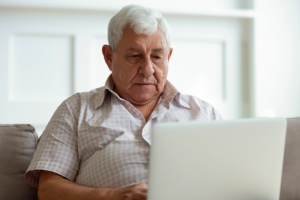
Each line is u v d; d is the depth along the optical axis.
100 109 1.23
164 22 1.22
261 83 2.48
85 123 1.17
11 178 1.18
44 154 1.10
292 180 1.23
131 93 1.24
